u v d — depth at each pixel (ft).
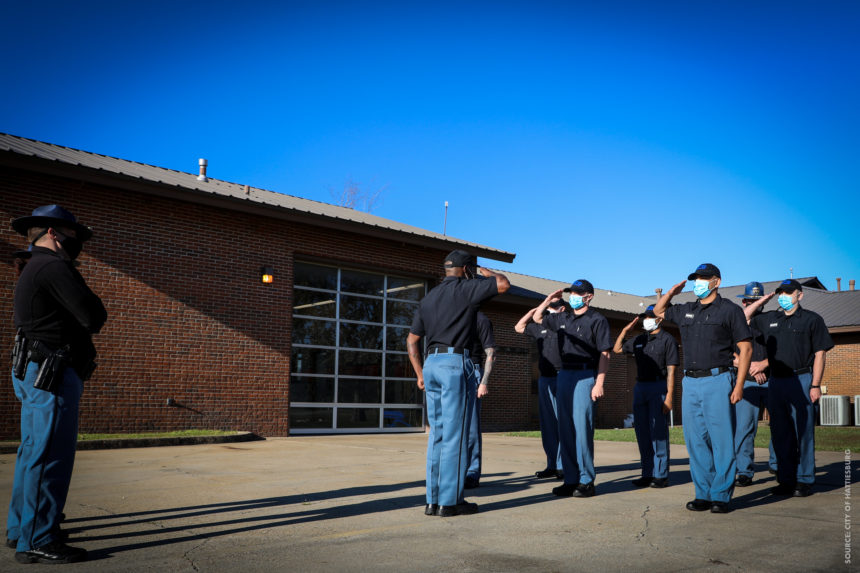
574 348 20.98
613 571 12.07
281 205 47.01
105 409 39.86
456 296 17.25
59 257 13.57
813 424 21.22
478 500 19.83
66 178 39.29
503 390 62.64
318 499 19.67
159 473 25.57
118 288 40.75
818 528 15.84
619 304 82.64
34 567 12.27
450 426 17.07
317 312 50.26
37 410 12.82
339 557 13.00
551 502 19.51
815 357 21.30
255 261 46.39
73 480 23.66
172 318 42.68
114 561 12.70
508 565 12.44
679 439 46.65
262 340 46.34
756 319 22.53
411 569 12.18
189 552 13.39
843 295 92.63
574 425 20.89
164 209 42.88
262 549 13.64
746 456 23.54
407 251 54.39
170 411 42.22
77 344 13.29
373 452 34.27
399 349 54.90
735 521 16.71
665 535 15.01
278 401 46.73
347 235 50.98
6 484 23.02
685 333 19.21
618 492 21.71
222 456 32.01
